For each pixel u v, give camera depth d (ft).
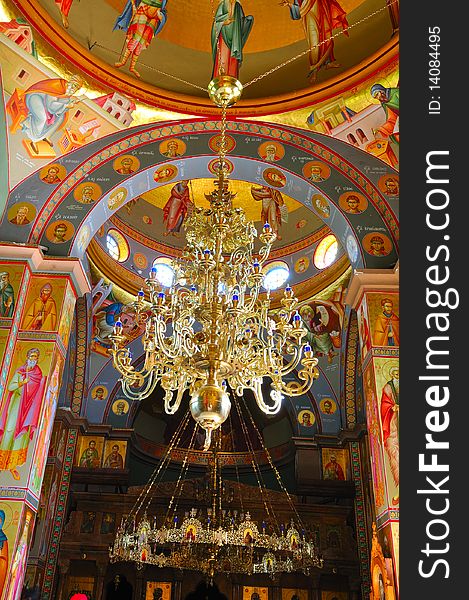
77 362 57.11
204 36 37.63
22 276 34.53
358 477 54.08
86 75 35.40
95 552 51.60
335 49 36.19
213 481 54.75
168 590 52.90
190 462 68.39
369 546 50.67
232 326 25.46
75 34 34.73
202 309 26.08
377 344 33.04
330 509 55.01
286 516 54.95
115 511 54.08
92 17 35.17
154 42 37.14
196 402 22.99
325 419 57.93
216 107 37.81
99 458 56.18
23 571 30.04
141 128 37.70
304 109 37.17
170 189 59.31
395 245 36.17
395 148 36.55
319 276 57.72
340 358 57.98
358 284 34.99
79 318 56.18
